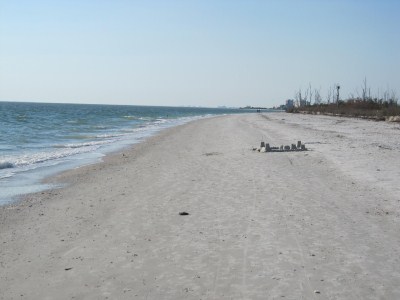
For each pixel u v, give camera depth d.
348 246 7.50
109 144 27.89
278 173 14.59
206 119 73.12
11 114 74.12
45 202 11.52
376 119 53.62
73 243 8.05
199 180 13.91
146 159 20.16
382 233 8.20
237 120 63.41
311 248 7.41
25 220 9.73
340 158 17.38
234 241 7.85
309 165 16.14
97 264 6.96
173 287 6.02
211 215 9.63
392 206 10.08
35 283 6.30
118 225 9.13
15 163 18.91
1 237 8.49
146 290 5.95
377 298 5.60
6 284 6.30
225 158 18.88
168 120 71.44
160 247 7.66
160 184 13.55
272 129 38.34
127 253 7.41
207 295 5.74
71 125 50.50
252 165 16.47
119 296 5.80
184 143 28.00
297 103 125.88
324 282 6.07
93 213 10.23
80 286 6.16
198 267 6.70
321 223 8.84
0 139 30.09
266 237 8.02
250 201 10.80
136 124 56.41
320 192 11.61
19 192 12.88
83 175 15.86
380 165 15.57
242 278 6.25
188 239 8.05
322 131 34.59
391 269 6.53
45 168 17.62
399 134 30.92
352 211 9.70
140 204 10.94
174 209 10.29
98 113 102.12
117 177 15.27
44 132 38.12
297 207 10.10
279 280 6.16
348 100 83.06
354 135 29.92
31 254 7.52
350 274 6.34
